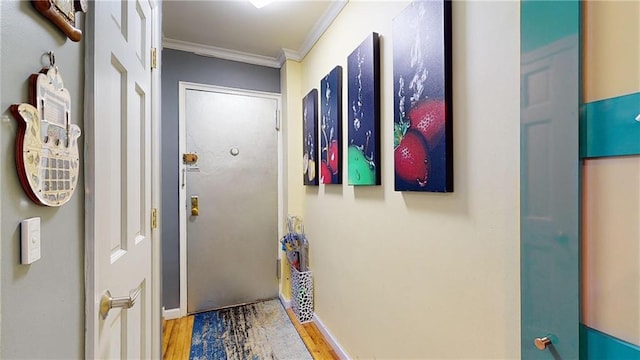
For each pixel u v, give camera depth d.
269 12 2.05
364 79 1.57
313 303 2.38
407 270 1.30
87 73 0.71
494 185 0.89
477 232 0.95
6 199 0.46
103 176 0.78
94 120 0.72
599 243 0.65
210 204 2.60
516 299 0.83
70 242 0.65
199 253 2.55
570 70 0.68
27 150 0.49
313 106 2.29
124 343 0.96
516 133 0.83
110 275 0.83
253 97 2.75
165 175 2.45
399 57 1.28
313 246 2.39
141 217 1.17
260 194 2.77
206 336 2.16
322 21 2.12
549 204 0.73
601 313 0.64
